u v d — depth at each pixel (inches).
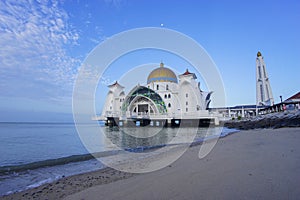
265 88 2573.8
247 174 166.4
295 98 1486.2
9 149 482.0
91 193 151.9
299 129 702.5
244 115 2541.8
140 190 147.3
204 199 121.1
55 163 291.6
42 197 155.0
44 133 1082.1
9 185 191.0
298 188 130.2
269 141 386.9
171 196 130.2
